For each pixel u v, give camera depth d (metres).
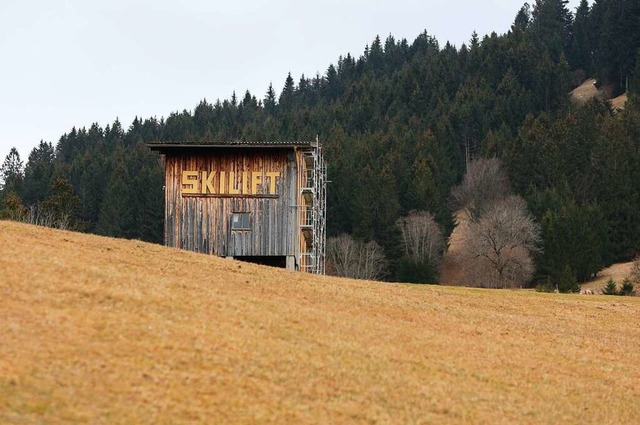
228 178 68.06
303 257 72.06
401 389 29.77
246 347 30.20
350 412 26.59
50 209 122.69
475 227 130.75
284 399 26.50
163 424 23.05
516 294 64.31
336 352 32.19
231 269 46.34
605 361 40.56
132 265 40.97
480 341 39.78
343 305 41.75
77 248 42.84
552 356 39.62
